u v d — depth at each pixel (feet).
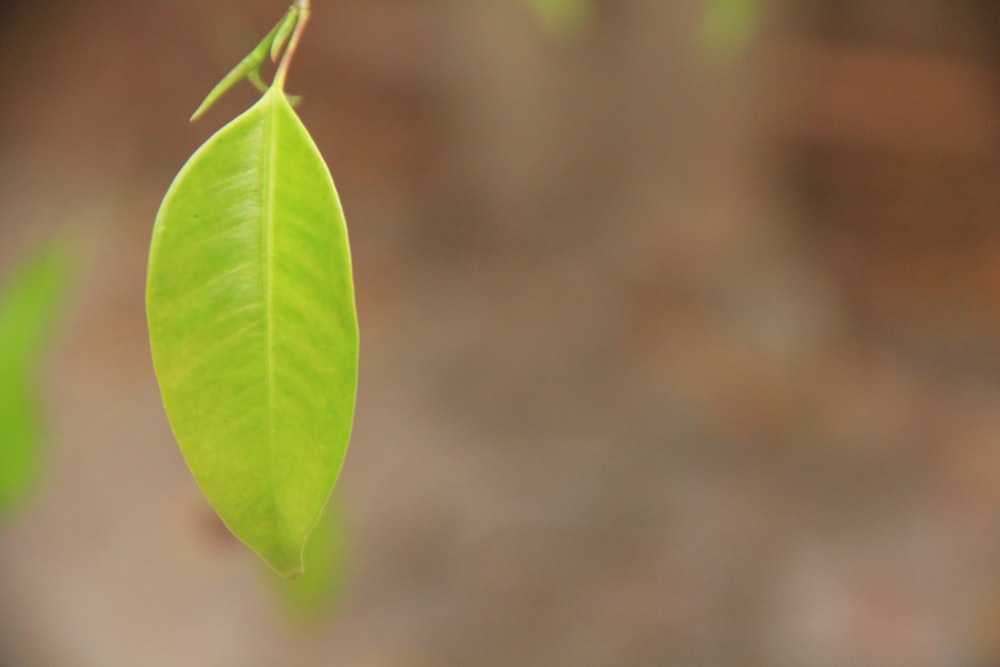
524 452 6.51
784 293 8.29
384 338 7.65
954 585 5.55
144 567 5.31
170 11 10.38
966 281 8.88
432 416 6.84
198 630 4.99
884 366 7.67
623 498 6.18
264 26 10.05
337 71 10.25
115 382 6.58
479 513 6.01
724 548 5.83
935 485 6.37
